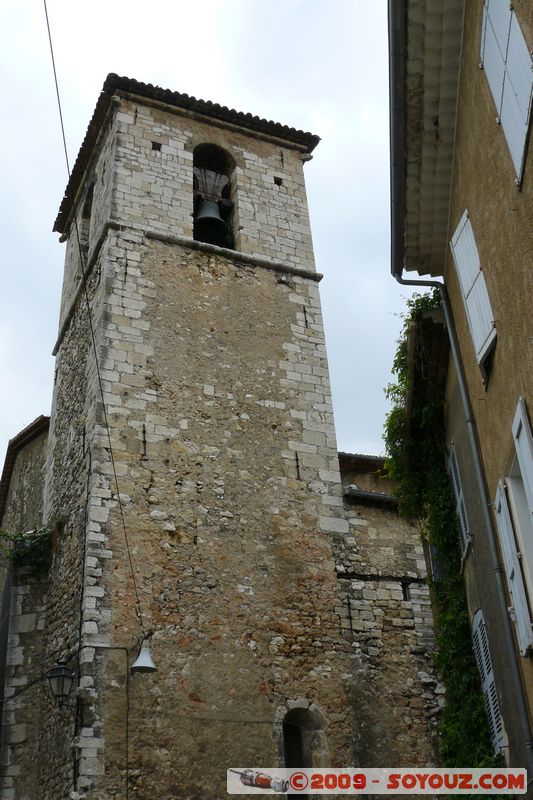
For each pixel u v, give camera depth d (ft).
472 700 39.01
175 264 57.16
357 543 53.47
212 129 66.95
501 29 26.63
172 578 45.01
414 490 45.29
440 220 39.68
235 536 47.98
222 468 50.01
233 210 64.39
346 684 46.34
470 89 32.53
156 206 59.52
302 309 59.82
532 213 25.05
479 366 32.32
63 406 57.98
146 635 42.57
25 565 50.42
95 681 40.52
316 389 56.34
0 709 46.32
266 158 67.97
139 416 49.55
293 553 49.06
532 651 28.37
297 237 63.98
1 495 74.79
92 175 68.13
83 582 43.21
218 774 40.60
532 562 28.45
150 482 47.50
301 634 46.57
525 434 26.35
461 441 39.09
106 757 38.88
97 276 57.26
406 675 48.78
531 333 25.86
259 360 55.62
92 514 45.03
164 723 40.81
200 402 51.85
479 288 31.86
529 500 26.30
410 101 35.55
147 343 52.60
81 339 57.72
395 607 51.29
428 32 33.32
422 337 41.04
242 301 57.88
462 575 41.73
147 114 64.49
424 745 46.52
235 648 44.45
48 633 47.11
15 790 43.88
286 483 51.37
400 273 41.70
